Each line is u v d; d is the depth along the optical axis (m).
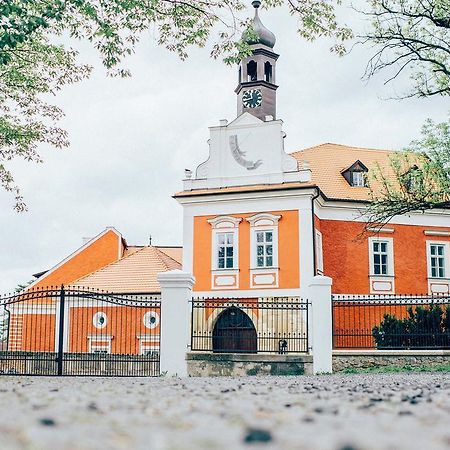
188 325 16.05
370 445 3.27
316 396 6.99
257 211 31.72
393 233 34.19
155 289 34.50
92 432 3.75
